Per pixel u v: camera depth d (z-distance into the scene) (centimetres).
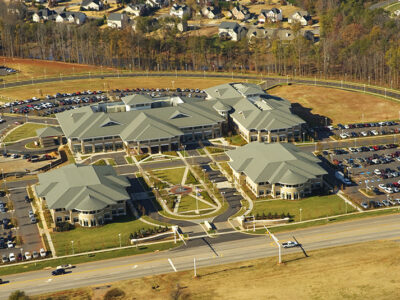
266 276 18188
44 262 19225
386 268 18350
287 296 17225
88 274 18475
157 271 18550
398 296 17050
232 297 17225
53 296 17400
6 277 18462
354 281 17825
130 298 17262
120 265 18900
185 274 18375
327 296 17175
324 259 18938
